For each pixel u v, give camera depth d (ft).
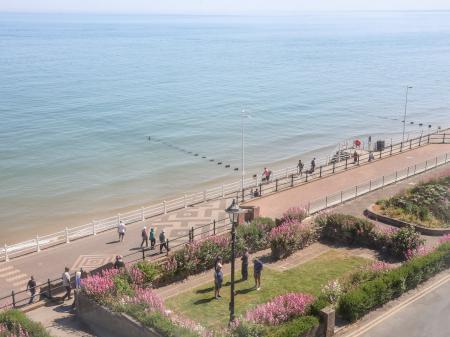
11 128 290.56
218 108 351.67
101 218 162.30
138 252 105.50
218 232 113.19
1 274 98.68
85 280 79.30
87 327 75.46
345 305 69.21
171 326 63.36
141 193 188.44
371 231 99.09
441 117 328.90
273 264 93.45
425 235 105.19
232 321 66.80
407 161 174.09
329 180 154.30
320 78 499.92
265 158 235.40
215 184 196.85
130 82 469.57
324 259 94.79
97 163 228.84
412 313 71.72
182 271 88.12
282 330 61.67
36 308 82.28
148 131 288.51
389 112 344.69
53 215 167.43
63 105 358.23
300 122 312.29
